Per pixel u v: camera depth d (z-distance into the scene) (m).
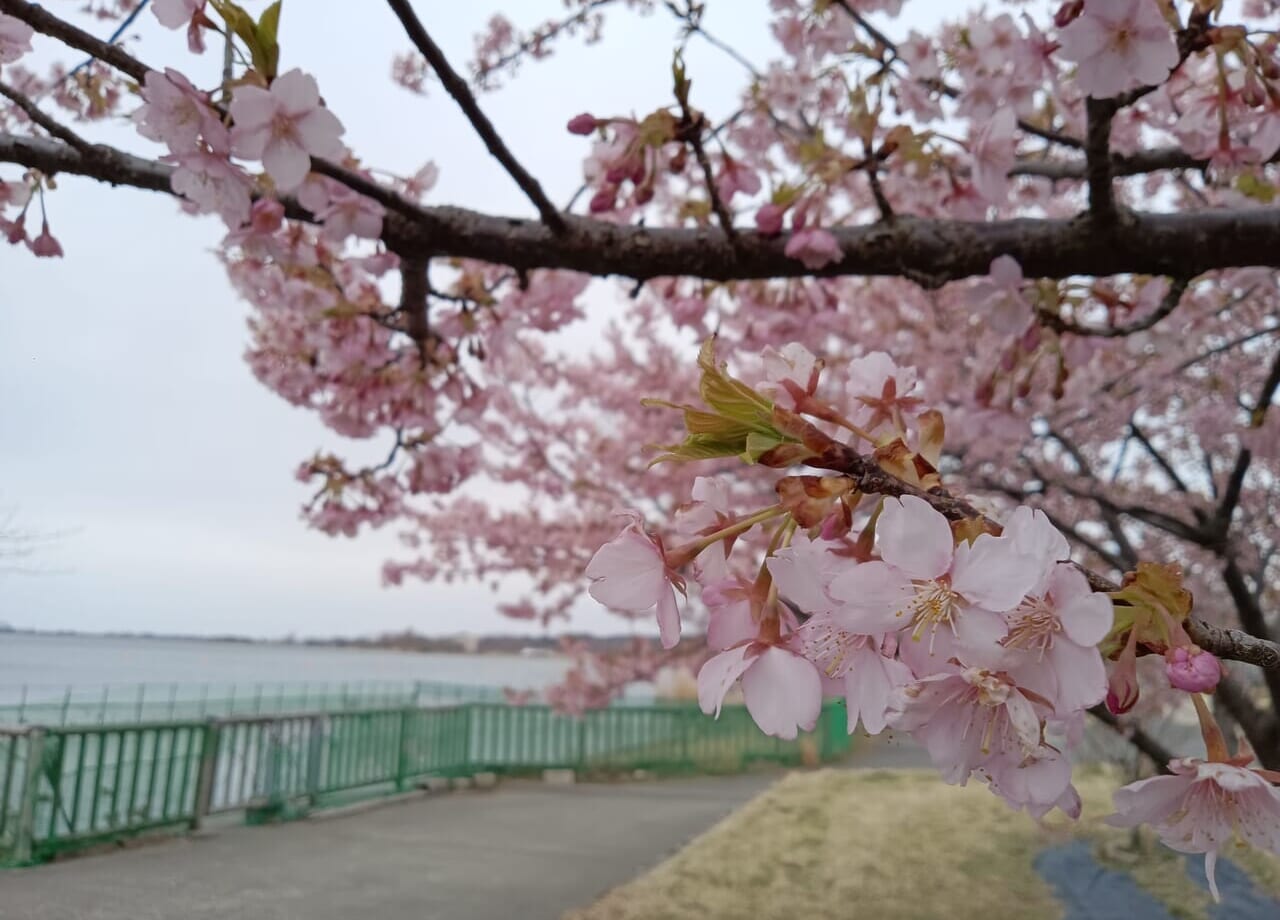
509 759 12.20
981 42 2.50
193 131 1.56
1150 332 2.93
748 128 3.72
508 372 7.62
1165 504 6.48
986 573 0.77
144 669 21.94
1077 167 2.67
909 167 3.13
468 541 9.16
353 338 3.13
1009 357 2.81
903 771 11.68
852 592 0.80
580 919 5.46
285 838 7.47
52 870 6.06
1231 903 5.79
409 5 1.57
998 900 6.02
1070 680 0.76
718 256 2.27
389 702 11.62
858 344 5.72
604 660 9.08
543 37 4.89
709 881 6.36
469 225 2.25
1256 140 1.94
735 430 0.88
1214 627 0.78
